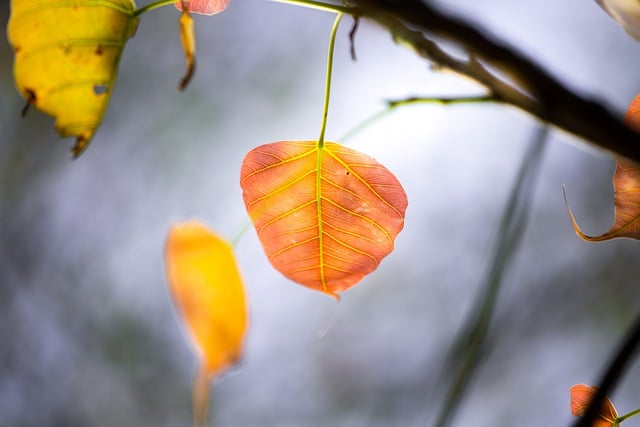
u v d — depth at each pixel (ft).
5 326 7.91
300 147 2.22
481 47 1.77
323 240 2.22
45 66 2.20
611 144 1.85
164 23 8.39
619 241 7.31
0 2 7.69
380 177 2.21
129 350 7.93
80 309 8.05
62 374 7.85
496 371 7.23
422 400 7.44
